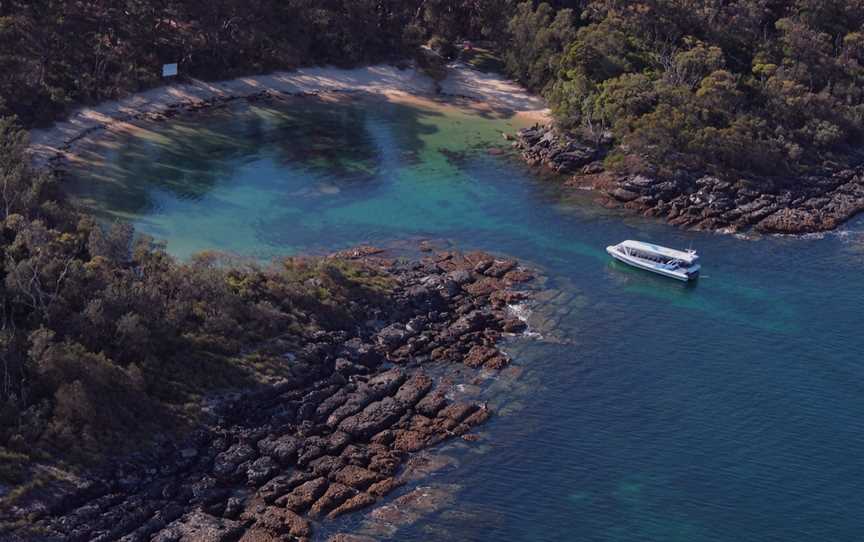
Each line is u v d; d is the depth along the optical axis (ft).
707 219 444.14
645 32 573.33
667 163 477.77
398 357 320.70
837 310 371.15
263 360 301.02
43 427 254.06
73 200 397.19
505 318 349.41
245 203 421.59
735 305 371.35
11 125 402.31
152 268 321.93
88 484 245.04
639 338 343.87
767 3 616.80
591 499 263.49
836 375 327.26
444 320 344.69
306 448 272.51
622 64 545.03
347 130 521.24
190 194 423.23
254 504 251.60
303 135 507.71
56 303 288.10
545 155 500.33
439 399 299.17
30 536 228.63
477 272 380.17
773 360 334.65
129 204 405.18
